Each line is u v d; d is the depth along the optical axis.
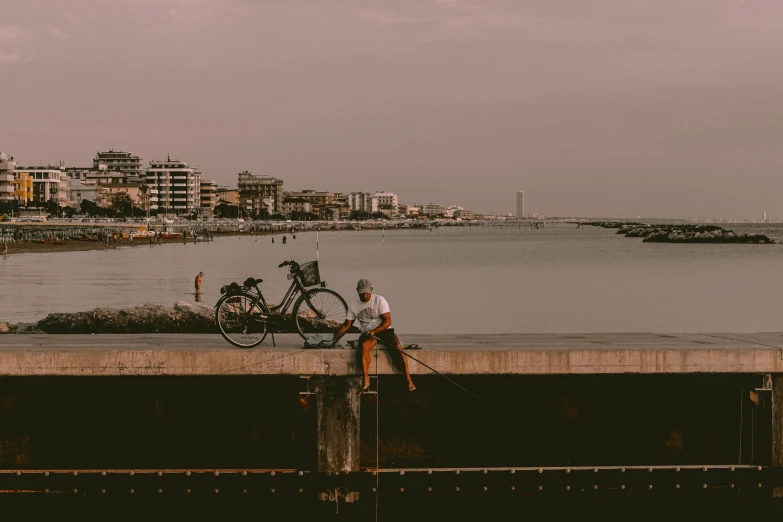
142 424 14.55
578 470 14.34
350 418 14.12
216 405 14.57
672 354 14.14
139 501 14.20
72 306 52.00
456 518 14.39
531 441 14.79
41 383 14.30
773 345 14.97
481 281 75.00
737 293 62.53
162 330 28.03
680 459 14.87
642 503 14.50
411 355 13.95
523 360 14.05
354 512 14.20
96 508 14.17
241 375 13.98
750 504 14.52
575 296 59.88
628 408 14.84
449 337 17.27
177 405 14.56
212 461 14.62
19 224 189.12
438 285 70.38
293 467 14.61
